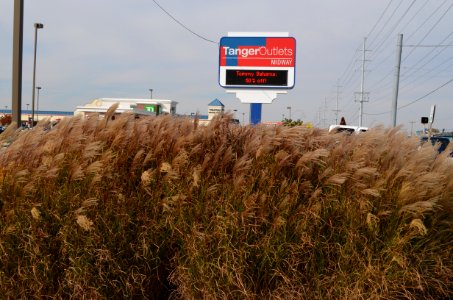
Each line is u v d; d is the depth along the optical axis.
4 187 4.04
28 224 3.94
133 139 4.42
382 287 3.92
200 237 4.05
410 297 3.92
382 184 4.21
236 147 4.62
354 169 4.26
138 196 4.25
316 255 4.12
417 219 3.87
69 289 3.94
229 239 4.03
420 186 4.07
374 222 4.04
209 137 4.56
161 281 4.26
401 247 3.95
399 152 4.53
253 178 4.27
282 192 4.24
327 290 4.02
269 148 4.36
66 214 3.99
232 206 4.13
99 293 3.89
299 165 4.25
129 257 4.10
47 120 4.79
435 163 4.47
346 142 4.71
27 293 3.90
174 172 4.17
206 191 4.23
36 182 4.05
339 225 4.17
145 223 4.17
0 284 3.83
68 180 4.10
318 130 4.78
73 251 3.90
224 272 3.97
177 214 4.18
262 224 4.13
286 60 14.07
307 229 4.11
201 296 4.07
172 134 4.54
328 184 4.23
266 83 14.14
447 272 4.02
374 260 4.00
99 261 3.92
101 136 4.48
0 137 4.54
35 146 4.37
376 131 4.69
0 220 3.94
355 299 3.93
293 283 4.03
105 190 4.16
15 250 3.91
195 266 4.07
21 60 13.39
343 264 4.05
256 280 4.06
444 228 4.14
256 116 14.15
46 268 3.88
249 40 14.14
